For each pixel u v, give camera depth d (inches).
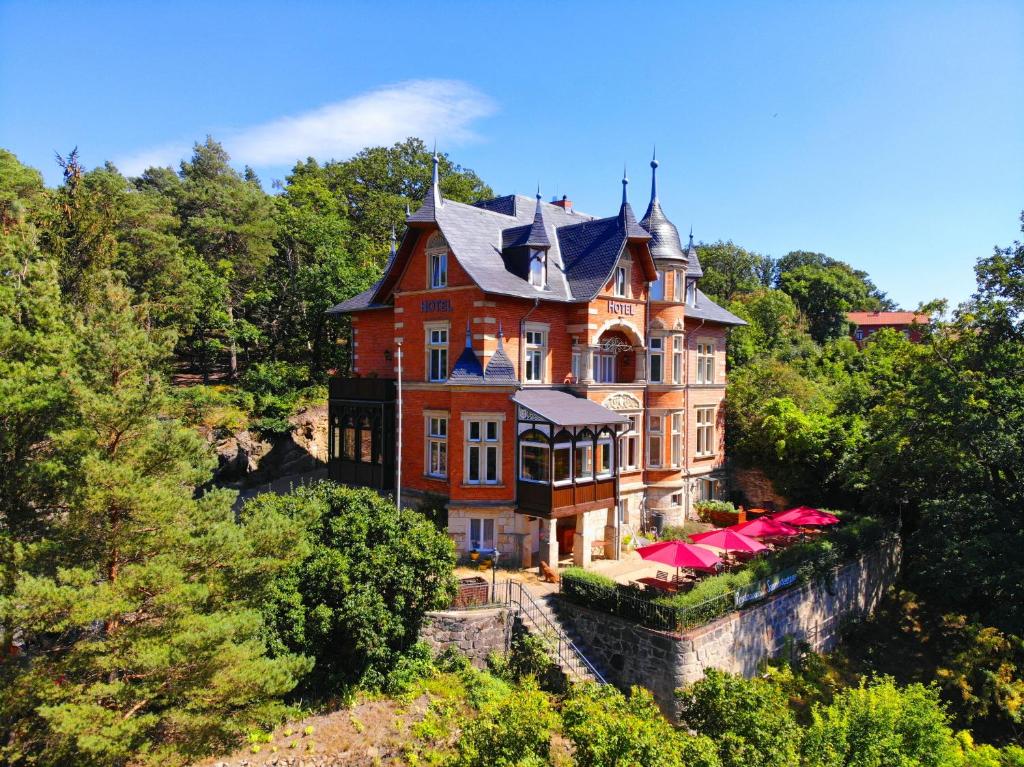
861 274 3368.6
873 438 1116.5
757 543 844.6
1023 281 841.5
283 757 528.1
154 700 466.0
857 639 925.8
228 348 1545.3
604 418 880.3
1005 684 753.0
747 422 1328.7
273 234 1669.5
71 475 466.9
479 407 873.5
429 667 661.9
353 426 1055.6
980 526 868.0
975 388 853.8
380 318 1109.1
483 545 896.9
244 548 489.7
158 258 1321.4
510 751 412.2
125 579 428.5
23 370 548.7
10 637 506.6
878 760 480.1
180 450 496.7
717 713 485.4
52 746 420.2
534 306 925.8
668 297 1084.5
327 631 583.5
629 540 1009.5
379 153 2336.4
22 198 1112.2
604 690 491.2
